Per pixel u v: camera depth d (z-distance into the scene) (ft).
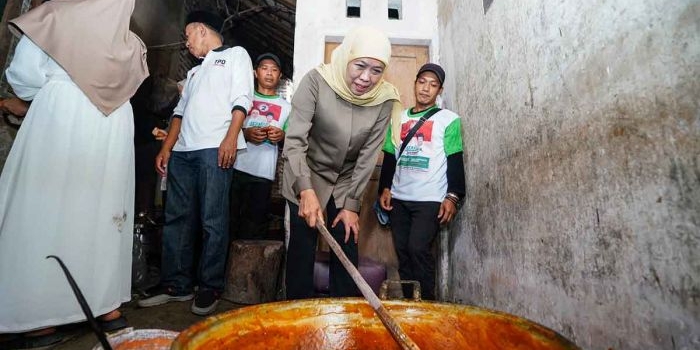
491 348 2.90
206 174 7.30
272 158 10.11
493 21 6.42
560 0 4.29
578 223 3.93
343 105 5.73
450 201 7.27
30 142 5.04
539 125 4.79
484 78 6.84
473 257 7.28
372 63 5.16
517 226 5.41
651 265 2.92
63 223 5.13
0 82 7.77
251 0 23.35
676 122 2.69
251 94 7.90
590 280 3.72
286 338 3.01
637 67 3.07
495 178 6.23
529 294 5.04
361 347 3.22
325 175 6.13
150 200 13.67
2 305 4.72
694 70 2.55
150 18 16.24
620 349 3.29
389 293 7.68
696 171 2.53
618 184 3.31
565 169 4.19
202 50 8.48
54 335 5.24
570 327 4.08
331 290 5.96
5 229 4.85
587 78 3.77
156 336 3.51
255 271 8.43
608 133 3.45
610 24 3.42
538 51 4.83
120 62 5.80
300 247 5.82
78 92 5.43
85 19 5.44
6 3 8.00
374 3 10.48
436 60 10.22
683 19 2.63
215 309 7.34
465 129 7.88
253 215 10.10
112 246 5.71
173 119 8.60
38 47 5.23
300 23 10.39
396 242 7.82
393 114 6.71
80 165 5.34
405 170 7.72
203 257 7.12
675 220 2.70
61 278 5.08
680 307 2.66
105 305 5.58
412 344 2.50
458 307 3.16
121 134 5.95
